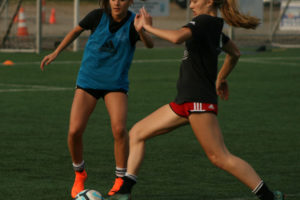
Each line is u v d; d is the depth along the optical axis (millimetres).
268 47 68438
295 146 21609
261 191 13273
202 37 13109
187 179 17109
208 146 13414
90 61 15477
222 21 13500
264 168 18484
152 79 40156
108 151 20422
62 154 19828
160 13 61688
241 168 13297
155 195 15492
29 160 18938
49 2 109938
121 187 14102
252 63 51656
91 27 15609
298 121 26547
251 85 38094
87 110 15547
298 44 72375
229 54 14344
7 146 20766
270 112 28688
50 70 43938
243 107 29922
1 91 33625
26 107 28766
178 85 13688
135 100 31438
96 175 17406
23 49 57500
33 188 15992
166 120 13883
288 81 40312
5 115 26609
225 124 25516
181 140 22328
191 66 13383
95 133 23312
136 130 14164
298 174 17828
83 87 15562
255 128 24797
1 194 15367
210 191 15906
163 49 64750
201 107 13281
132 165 14125
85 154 19906
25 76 40312
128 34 15312
